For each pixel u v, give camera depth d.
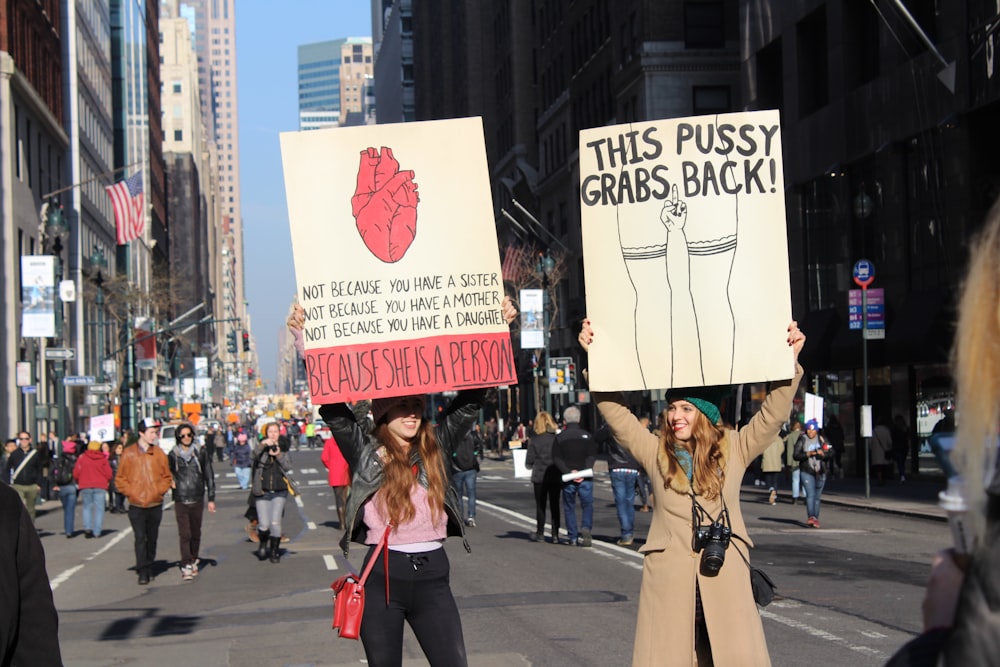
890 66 34.41
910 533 20.75
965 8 30.00
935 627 2.28
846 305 37.69
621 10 57.88
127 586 16.77
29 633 4.06
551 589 14.06
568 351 70.50
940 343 30.75
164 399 77.62
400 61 163.12
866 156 36.38
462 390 6.53
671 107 53.66
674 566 5.78
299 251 6.59
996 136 30.41
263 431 19.33
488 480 44.47
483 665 9.54
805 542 19.14
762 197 6.36
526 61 89.88
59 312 51.31
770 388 6.27
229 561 19.56
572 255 67.75
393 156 6.63
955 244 31.02
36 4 56.56
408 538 5.89
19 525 4.07
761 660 5.70
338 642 11.09
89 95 71.75
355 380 6.47
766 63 44.88
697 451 5.84
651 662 5.76
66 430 58.59
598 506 29.05
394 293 6.57
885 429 33.03
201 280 181.00
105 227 76.75
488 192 6.62
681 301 6.36
